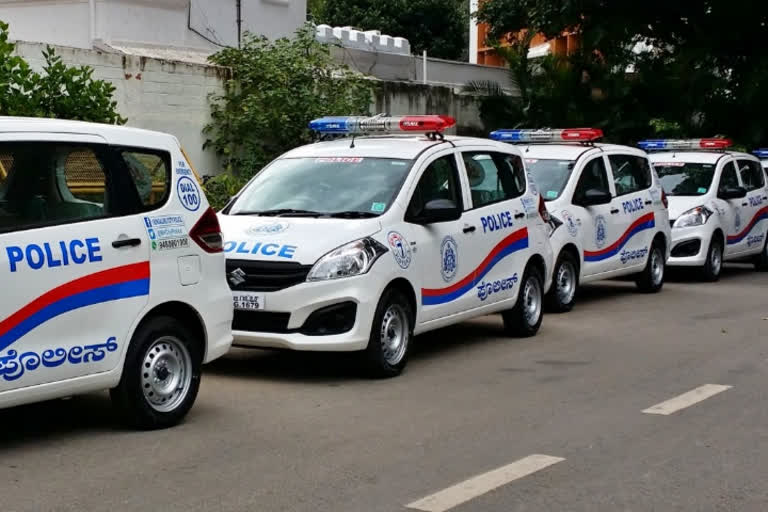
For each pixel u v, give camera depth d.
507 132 14.88
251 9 20.28
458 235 10.01
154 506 5.60
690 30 25.22
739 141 24.28
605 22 24.34
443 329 11.93
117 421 7.41
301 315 8.57
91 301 6.60
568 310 13.47
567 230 13.27
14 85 11.99
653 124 23.80
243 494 5.83
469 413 7.84
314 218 9.27
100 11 17.03
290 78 16.47
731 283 17.14
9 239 6.20
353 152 10.12
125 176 6.95
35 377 6.30
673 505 5.75
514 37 26.28
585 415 7.80
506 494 5.89
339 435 7.15
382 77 22.38
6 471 6.20
